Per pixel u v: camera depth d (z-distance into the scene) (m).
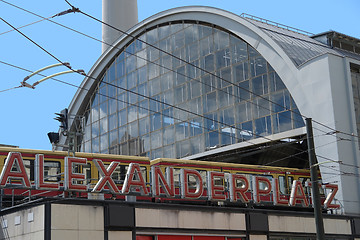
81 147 75.50
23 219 29.36
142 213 31.38
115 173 39.22
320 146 48.25
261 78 54.97
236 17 57.06
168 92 64.25
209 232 34.22
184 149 61.12
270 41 53.72
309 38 60.88
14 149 35.22
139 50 69.06
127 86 69.94
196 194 36.06
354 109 48.81
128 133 68.62
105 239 29.69
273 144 54.25
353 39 61.16
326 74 48.50
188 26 63.22
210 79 59.78
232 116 56.97
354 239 43.31
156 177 34.69
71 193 35.00
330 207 43.12
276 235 38.06
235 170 44.12
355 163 47.41
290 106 52.06
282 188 46.31
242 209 36.41
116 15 91.38
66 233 28.23
